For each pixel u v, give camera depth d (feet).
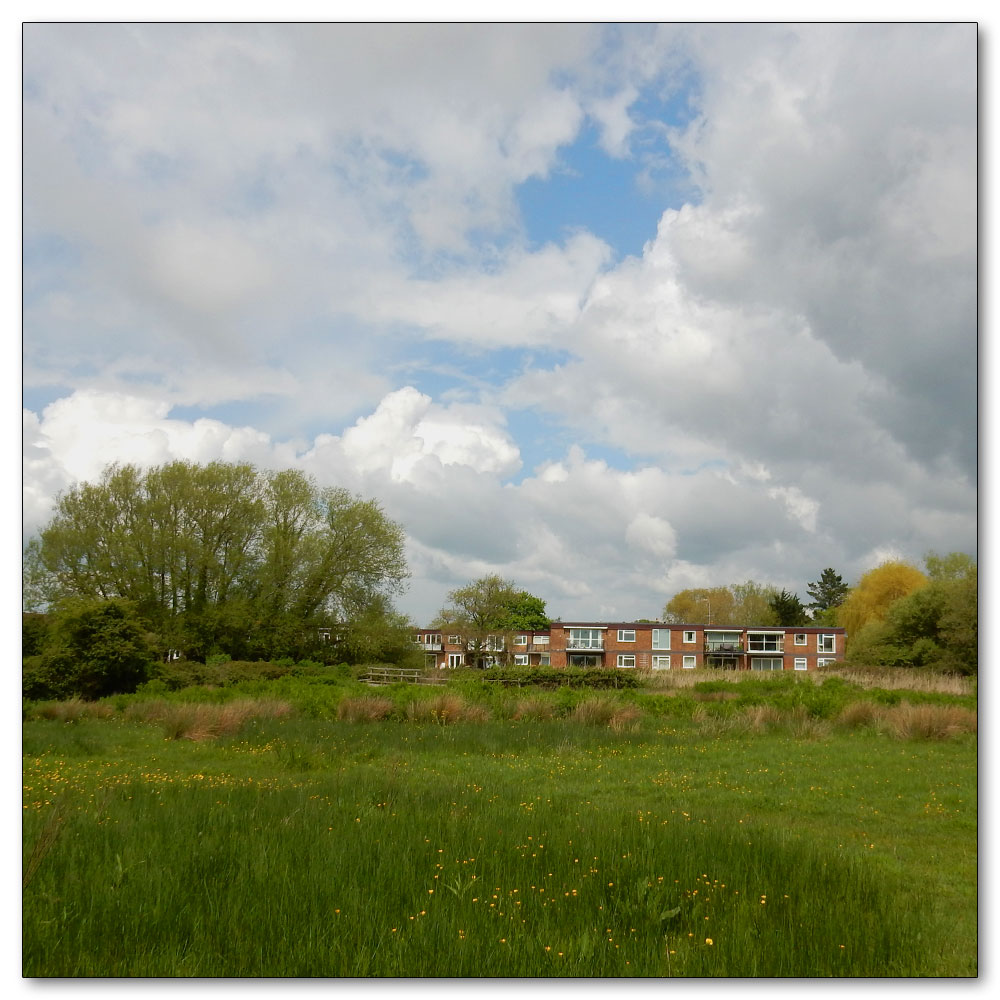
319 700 85.15
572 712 79.36
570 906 22.53
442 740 63.00
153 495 174.91
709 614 387.75
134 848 26.20
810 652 268.21
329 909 21.38
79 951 19.19
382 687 118.32
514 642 263.08
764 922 21.52
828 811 39.42
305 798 35.37
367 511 192.03
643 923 21.25
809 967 19.42
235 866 24.73
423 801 35.86
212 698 101.55
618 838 28.60
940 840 34.04
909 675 142.10
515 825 30.68
